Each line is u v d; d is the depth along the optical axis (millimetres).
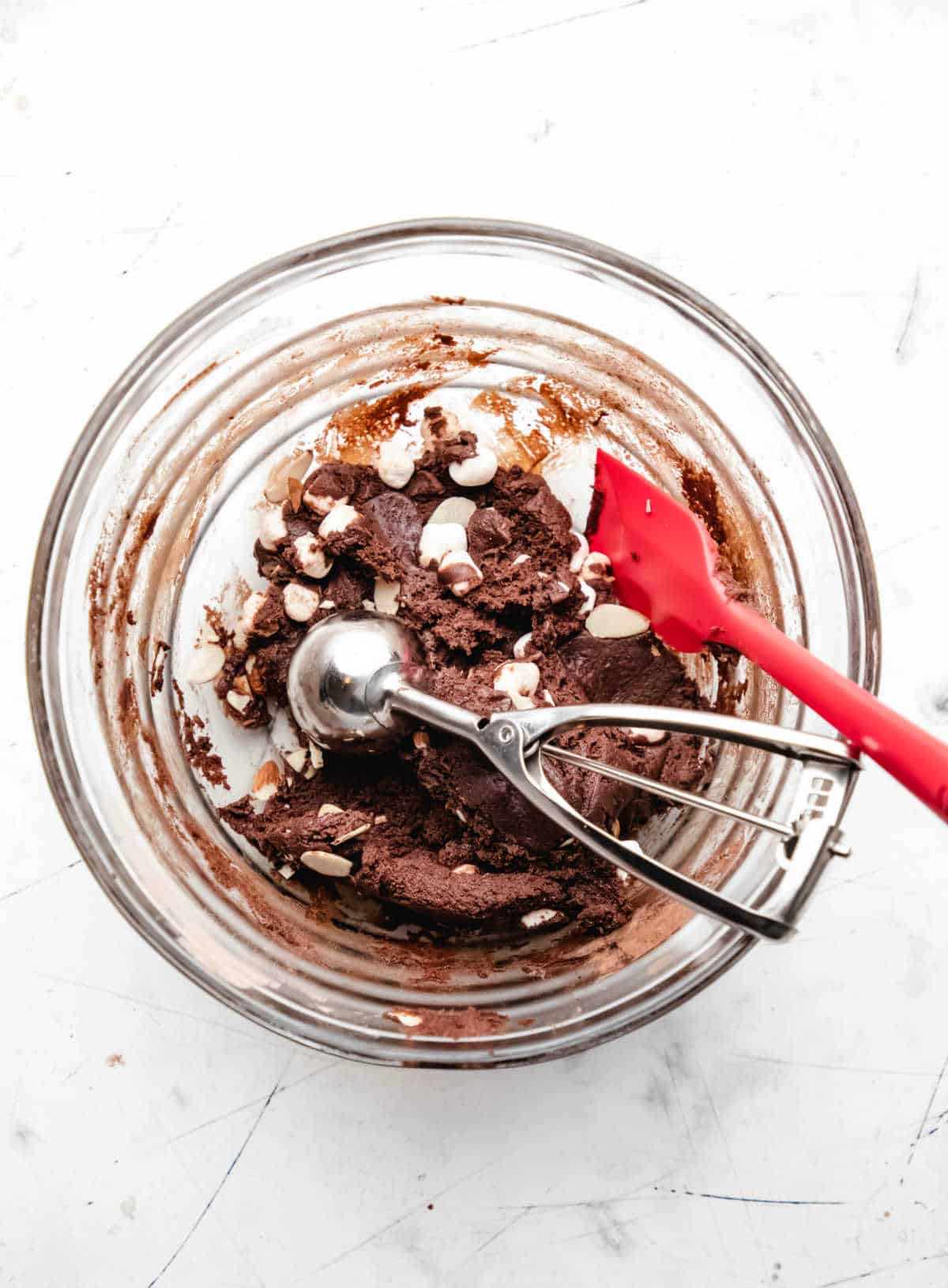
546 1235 430
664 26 452
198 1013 434
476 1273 428
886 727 304
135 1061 432
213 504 439
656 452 435
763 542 412
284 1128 431
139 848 397
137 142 447
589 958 401
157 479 420
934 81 452
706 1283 429
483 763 383
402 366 443
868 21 451
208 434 430
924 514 446
